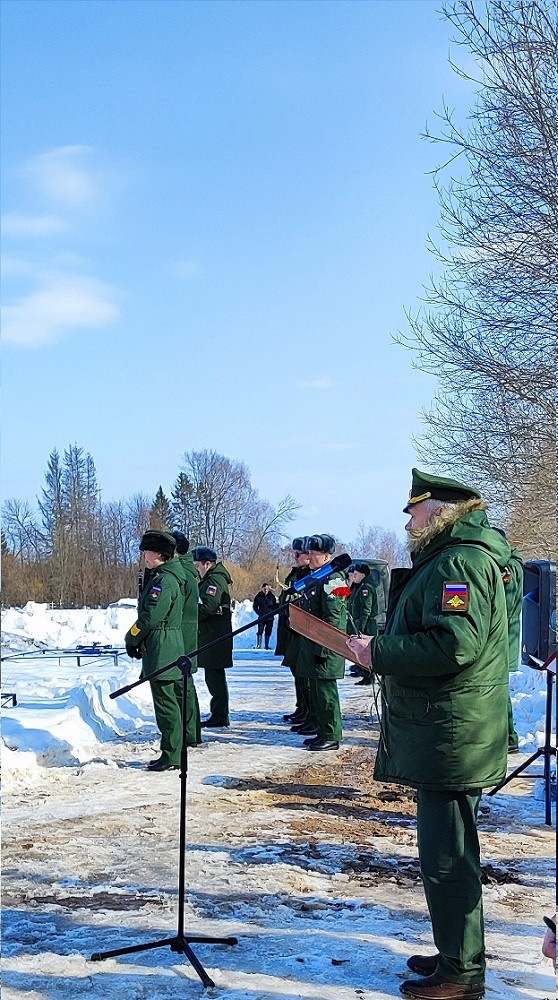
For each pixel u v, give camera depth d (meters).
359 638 4.57
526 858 6.82
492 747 4.41
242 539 79.50
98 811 8.04
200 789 8.91
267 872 6.37
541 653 8.28
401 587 4.78
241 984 4.59
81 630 30.56
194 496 80.00
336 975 4.72
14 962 4.85
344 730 12.89
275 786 9.09
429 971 4.71
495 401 18.84
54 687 17.14
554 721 12.05
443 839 4.45
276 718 14.02
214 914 5.60
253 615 40.09
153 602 9.73
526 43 15.62
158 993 4.48
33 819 7.75
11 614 30.38
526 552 19.08
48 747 10.23
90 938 5.21
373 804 8.45
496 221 16.78
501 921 5.57
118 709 12.84
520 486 19.14
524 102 15.82
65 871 6.40
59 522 65.81
